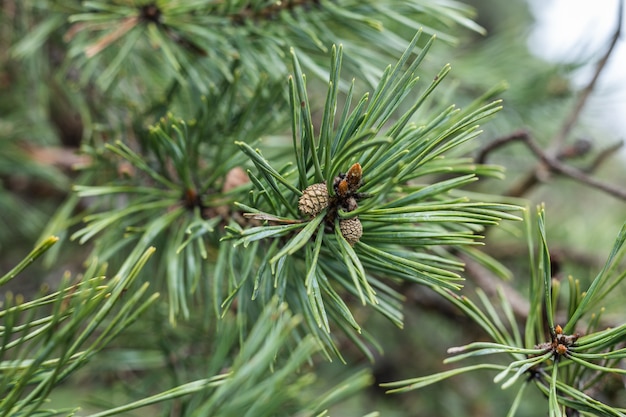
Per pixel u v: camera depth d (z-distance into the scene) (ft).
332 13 2.09
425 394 3.90
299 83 1.72
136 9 2.13
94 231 1.96
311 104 2.28
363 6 2.13
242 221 1.98
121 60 2.13
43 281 3.40
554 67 3.36
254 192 1.84
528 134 2.31
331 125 1.74
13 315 1.61
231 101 2.07
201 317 2.44
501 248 3.19
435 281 1.74
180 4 2.10
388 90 1.77
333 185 1.78
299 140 1.78
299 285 1.89
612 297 2.36
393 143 1.77
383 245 1.82
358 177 1.76
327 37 2.13
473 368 1.79
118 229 2.11
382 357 3.93
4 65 2.99
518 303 2.31
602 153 2.51
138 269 1.68
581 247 3.37
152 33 2.09
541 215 1.80
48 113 3.03
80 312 1.61
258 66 2.13
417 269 1.75
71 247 3.32
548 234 3.46
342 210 1.78
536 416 3.37
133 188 2.02
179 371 2.33
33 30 2.57
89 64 2.35
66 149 3.02
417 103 1.75
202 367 2.35
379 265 1.83
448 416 3.85
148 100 2.55
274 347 1.59
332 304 1.91
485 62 3.59
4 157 2.82
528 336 1.88
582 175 2.30
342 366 3.66
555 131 3.42
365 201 1.85
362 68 2.11
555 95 3.38
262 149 2.27
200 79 2.16
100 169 2.23
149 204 2.02
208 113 2.07
